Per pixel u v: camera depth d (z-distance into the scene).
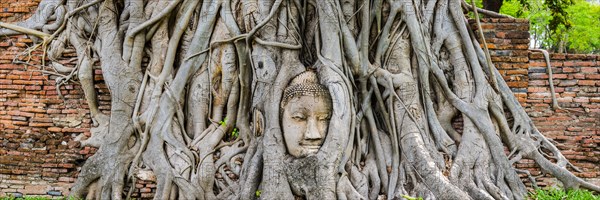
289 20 8.55
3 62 9.15
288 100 8.25
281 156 8.20
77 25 8.96
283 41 8.50
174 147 8.48
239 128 8.59
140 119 8.56
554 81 9.19
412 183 8.24
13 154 9.02
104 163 8.53
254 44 8.52
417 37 8.56
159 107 8.54
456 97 8.63
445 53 8.83
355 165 8.34
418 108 8.51
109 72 8.66
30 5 9.21
